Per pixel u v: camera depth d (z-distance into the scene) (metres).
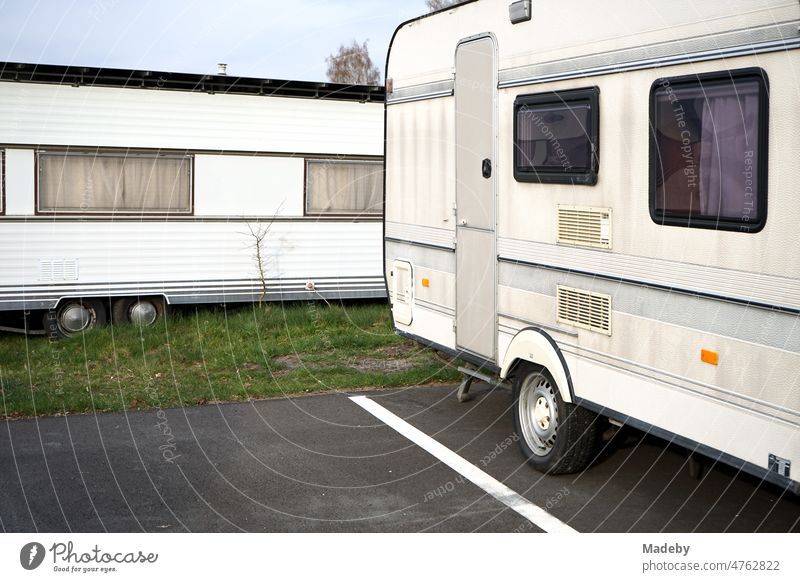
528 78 5.35
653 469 5.46
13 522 4.66
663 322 4.29
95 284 9.55
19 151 9.17
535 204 5.32
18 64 9.00
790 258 3.54
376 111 10.53
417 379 7.79
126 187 9.60
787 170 3.54
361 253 10.63
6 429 6.35
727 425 3.90
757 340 3.72
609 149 4.64
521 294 5.52
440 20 6.50
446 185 6.48
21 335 9.89
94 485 5.22
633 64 4.45
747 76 3.73
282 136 10.16
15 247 9.23
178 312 10.26
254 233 10.13
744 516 4.71
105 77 9.37
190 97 9.75
